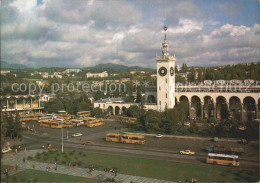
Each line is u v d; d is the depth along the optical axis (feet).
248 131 376.27
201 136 406.00
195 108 636.89
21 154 323.37
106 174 249.34
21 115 613.11
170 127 432.25
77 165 277.85
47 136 433.89
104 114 615.16
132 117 554.05
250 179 229.66
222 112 561.02
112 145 367.25
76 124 533.14
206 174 245.04
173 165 273.54
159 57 579.07
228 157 269.44
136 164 278.46
